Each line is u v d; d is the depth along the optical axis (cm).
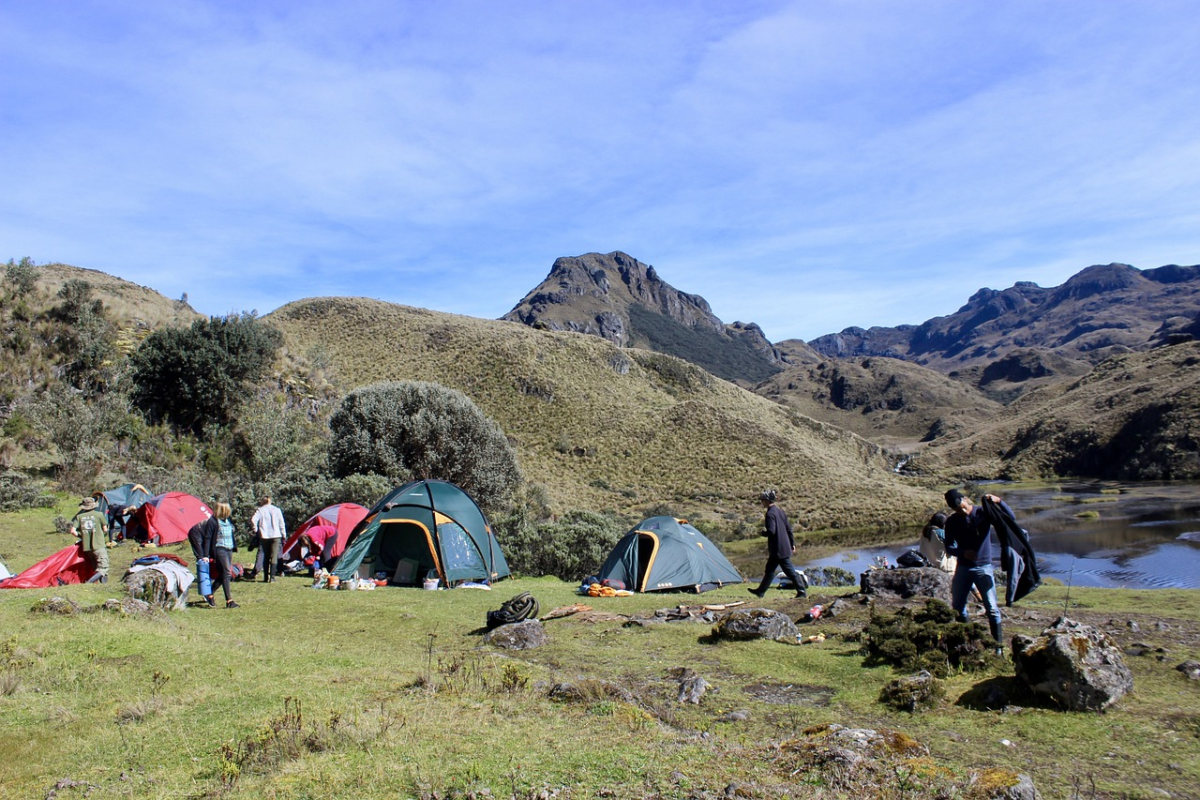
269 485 2412
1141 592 1248
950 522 779
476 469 3164
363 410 3125
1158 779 448
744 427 7269
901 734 495
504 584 1602
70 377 3316
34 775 477
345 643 920
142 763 491
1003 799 392
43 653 739
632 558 1504
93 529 1252
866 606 998
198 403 3544
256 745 495
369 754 485
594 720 550
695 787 410
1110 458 9362
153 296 5228
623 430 6831
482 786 419
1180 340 13225
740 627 873
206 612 1130
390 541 1652
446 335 8038
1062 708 576
